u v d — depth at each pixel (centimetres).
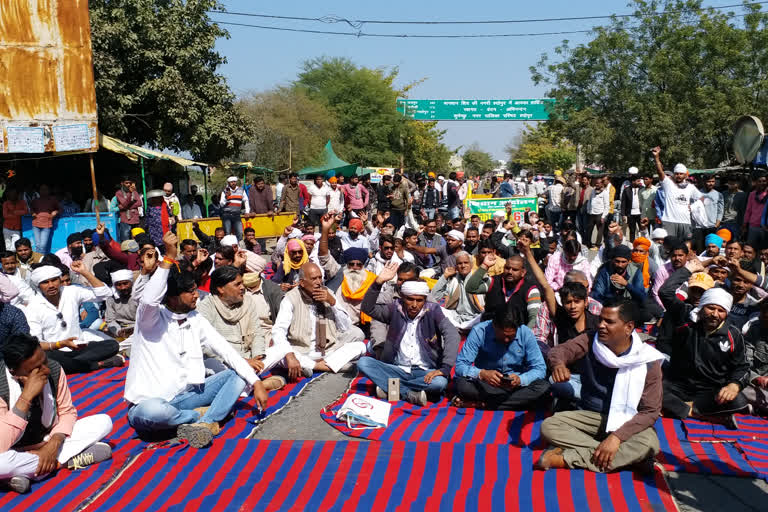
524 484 429
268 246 1805
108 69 1975
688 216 1266
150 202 1459
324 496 415
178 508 402
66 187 1927
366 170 4141
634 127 2867
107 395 632
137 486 432
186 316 525
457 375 585
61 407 459
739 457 475
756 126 1137
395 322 616
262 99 4059
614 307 439
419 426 545
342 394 625
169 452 483
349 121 4578
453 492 418
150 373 522
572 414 463
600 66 2912
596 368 465
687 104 2698
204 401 537
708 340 549
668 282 644
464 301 804
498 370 574
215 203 2123
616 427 441
